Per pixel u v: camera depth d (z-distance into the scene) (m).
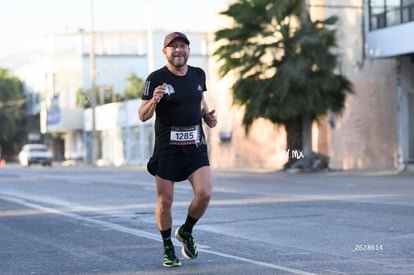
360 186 40.97
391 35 56.47
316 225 22.53
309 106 58.22
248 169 75.75
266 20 60.31
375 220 23.27
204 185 14.49
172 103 14.28
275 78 58.31
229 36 61.00
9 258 17.84
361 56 65.44
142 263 16.50
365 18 59.44
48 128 142.38
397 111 59.12
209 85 86.50
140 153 108.38
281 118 59.94
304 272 14.79
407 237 19.38
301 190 38.28
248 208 28.55
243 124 61.69
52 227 24.27
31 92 166.50
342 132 67.31
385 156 63.72
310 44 58.28
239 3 60.34
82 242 20.39
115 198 36.28
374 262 15.81
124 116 113.38
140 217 26.78
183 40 14.30
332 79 58.59
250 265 15.78
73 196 38.41
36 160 115.88
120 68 144.00
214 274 14.84
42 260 17.44
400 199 30.95
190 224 15.17
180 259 16.72
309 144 61.91
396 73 58.91
